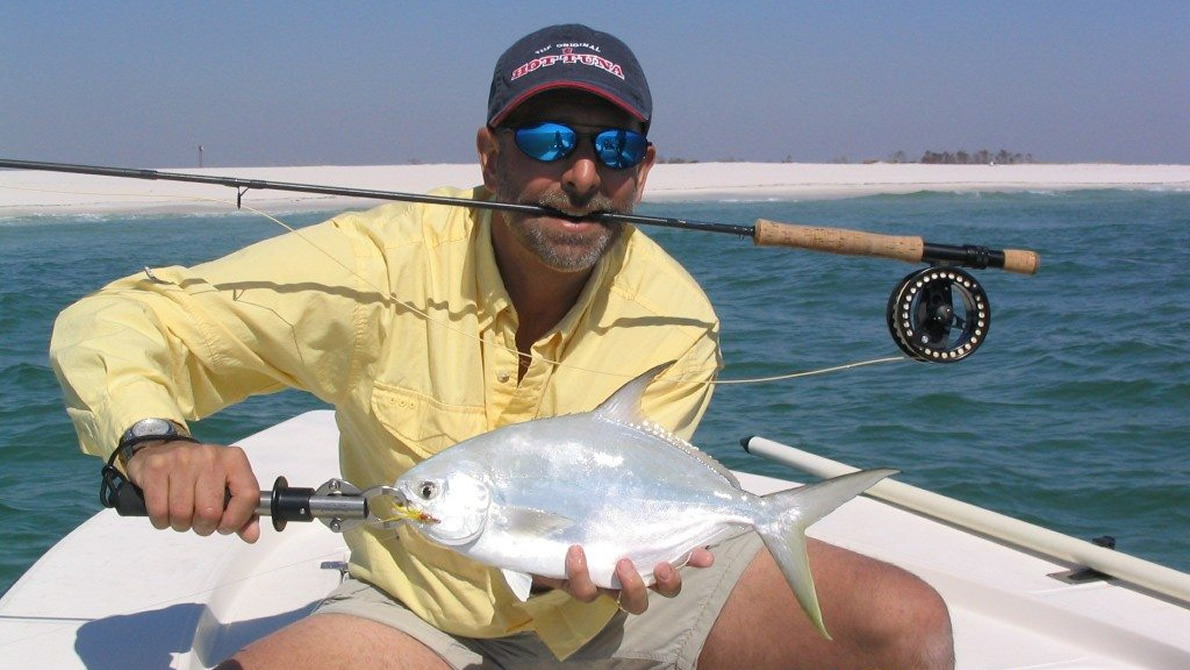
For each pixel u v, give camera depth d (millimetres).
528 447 2020
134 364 2061
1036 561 3137
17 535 4531
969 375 7598
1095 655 2758
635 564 2041
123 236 23031
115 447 1954
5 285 12594
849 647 2406
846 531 3352
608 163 2264
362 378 2344
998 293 12078
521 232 2273
